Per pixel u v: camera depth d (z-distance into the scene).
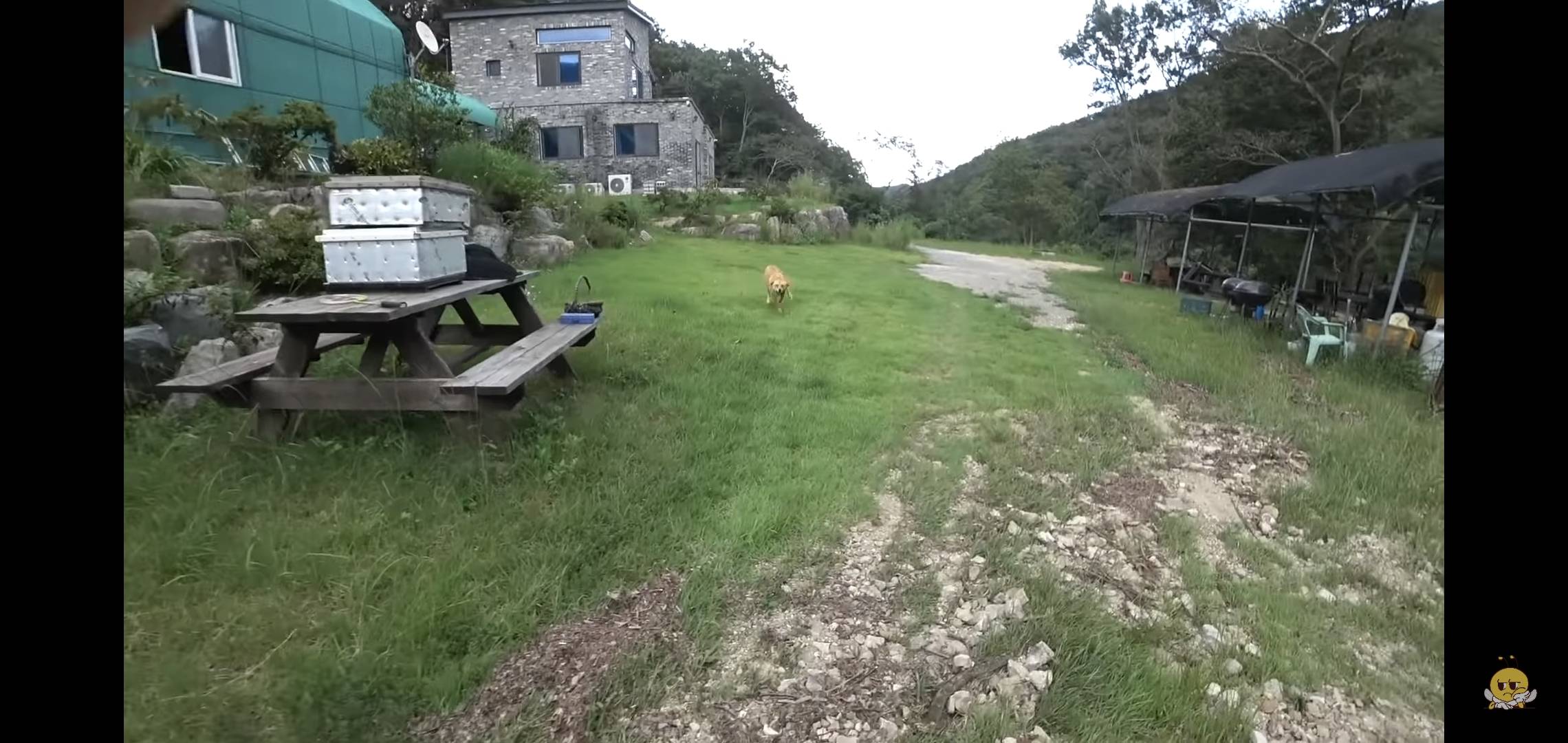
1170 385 5.91
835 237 19.88
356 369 3.72
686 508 3.15
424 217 3.61
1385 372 6.47
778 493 3.34
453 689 2.04
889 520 3.29
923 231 27.86
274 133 7.30
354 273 3.52
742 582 2.71
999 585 2.80
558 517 2.93
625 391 4.59
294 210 6.29
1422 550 3.34
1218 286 12.91
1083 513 3.49
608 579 2.61
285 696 1.95
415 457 3.29
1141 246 16.83
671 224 17.53
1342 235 11.28
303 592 2.39
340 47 11.46
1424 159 6.57
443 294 3.52
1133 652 2.45
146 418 3.42
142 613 2.20
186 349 4.11
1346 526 3.53
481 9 25.56
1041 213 31.42
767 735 2.04
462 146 10.03
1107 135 34.34
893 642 2.48
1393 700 2.37
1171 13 25.52
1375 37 14.39
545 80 23.14
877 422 4.39
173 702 1.90
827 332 6.87
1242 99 17.67
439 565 2.55
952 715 2.14
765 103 40.56
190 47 8.55
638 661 2.24
